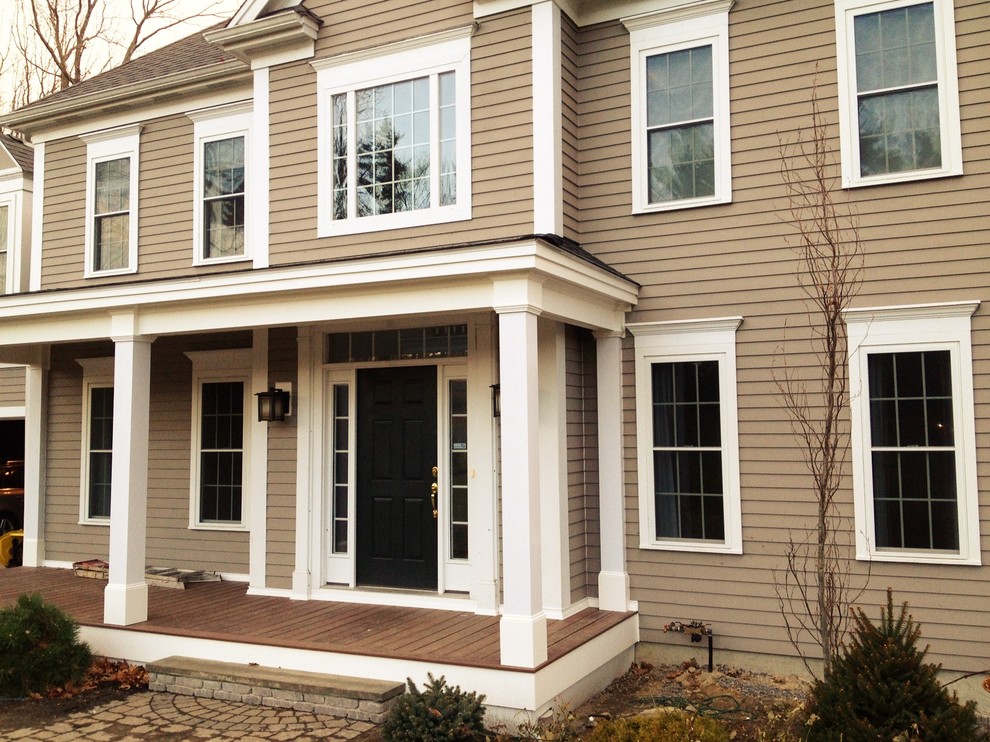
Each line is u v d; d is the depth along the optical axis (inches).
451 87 319.0
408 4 327.6
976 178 269.9
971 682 261.3
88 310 325.7
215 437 399.9
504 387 248.8
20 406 474.6
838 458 281.4
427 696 222.1
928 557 267.7
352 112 334.3
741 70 301.4
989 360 265.6
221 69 385.4
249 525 384.5
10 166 473.4
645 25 315.3
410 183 323.3
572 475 307.3
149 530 409.1
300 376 357.4
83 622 307.9
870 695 195.5
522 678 235.1
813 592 281.9
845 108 286.2
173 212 408.2
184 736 233.8
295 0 349.7
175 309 314.2
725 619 294.2
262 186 350.6
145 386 322.0
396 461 342.3
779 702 252.8
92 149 432.1
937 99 276.8
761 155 297.6
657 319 309.4
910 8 281.4
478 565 315.3
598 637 275.3
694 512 303.4
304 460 353.4
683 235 307.4
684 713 219.6
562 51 311.9
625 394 313.9
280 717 248.4
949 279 271.4
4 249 468.8
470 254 251.9
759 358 294.0
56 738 233.9
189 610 327.0
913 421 274.7
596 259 291.3
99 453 441.4
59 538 445.1
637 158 314.3
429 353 338.6
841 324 283.1
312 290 283.6
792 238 291.7
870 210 281.7
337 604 335.6
